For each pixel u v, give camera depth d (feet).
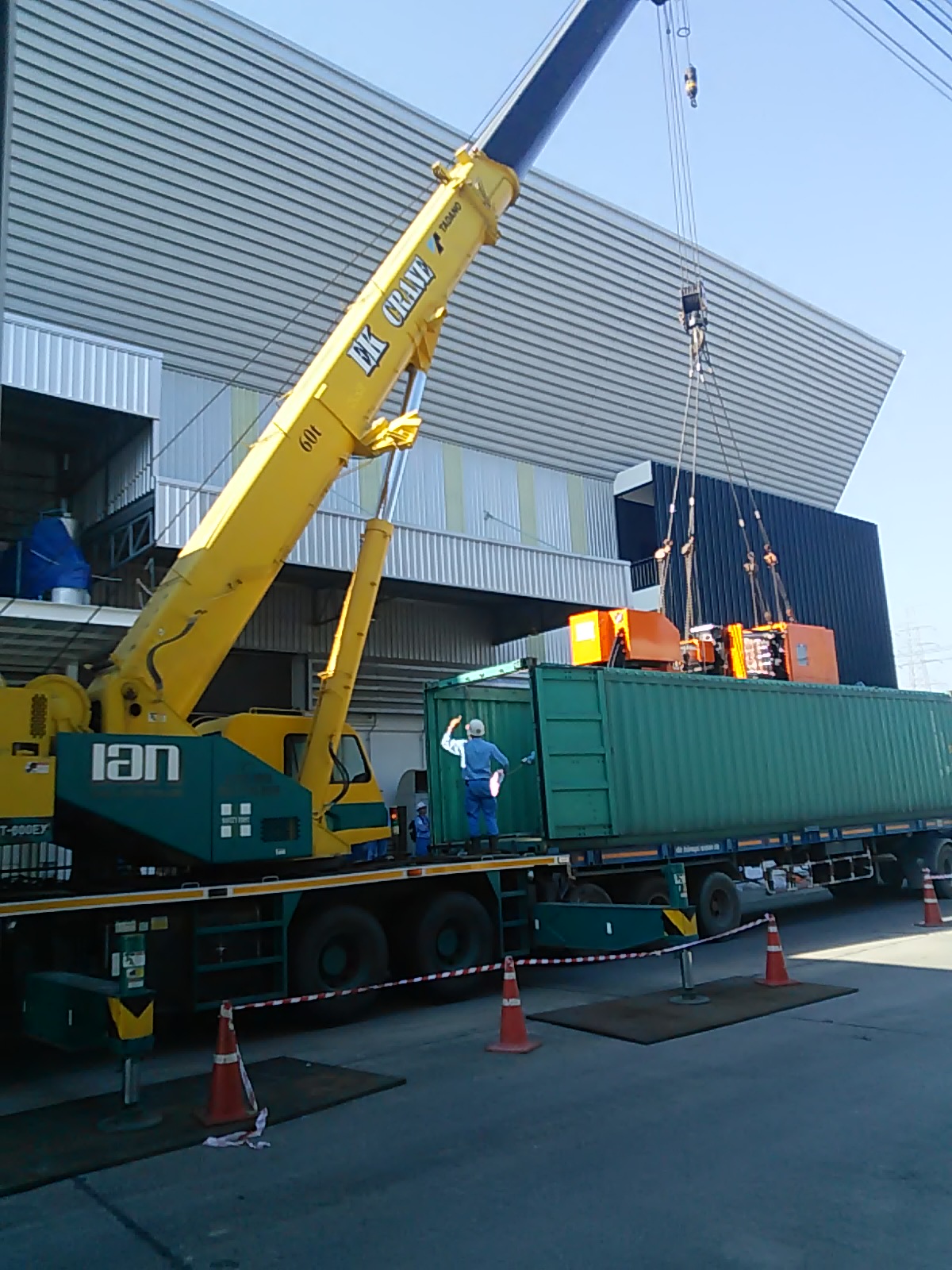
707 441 94.02
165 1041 29.04
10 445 61.57
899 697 58.95
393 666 74.38
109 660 28.84
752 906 59.98
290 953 29.76
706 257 82.64
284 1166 17.29
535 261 73.26
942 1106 19.20
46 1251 14.23
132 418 55.93
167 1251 14.06
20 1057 27.68
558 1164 16.83
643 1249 13.43
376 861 34.06
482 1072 23.27
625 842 42.27
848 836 52.80
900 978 32.78
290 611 68.49
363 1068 24.08
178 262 59.67
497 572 70.03
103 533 59.11
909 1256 12.97
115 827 26.14
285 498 30.53
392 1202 15.47
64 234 55.67
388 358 33.12
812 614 99.96
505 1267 13.07
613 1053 24.56
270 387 66.64
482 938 34.40
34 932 27.58
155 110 55.11
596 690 42.70
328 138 60.75
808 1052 23.65
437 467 76.59
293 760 33.09
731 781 47.32
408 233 35.01
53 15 50.88
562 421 82.94
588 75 38.52
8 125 18.03
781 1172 16.01
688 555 70.23
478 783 39.09
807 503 106.22
